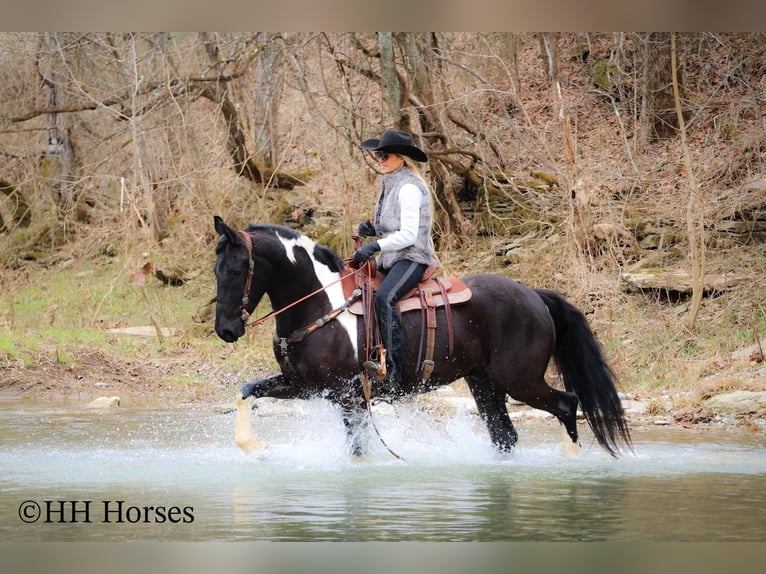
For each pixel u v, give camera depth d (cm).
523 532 543
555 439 934
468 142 1852
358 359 743
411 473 732
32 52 1958
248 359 1481
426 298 759
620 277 1410
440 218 1816
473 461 788
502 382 777
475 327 768
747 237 1497
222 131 1722
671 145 1745
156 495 648
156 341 1608
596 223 1530
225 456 812
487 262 1669
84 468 753
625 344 1338
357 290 755
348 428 765
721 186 1578
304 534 539
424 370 752
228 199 1800
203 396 1295
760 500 631
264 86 1852
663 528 554
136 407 1195
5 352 1443
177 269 1830
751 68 1816
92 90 1930
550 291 821
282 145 1945
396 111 1677
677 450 852
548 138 1831
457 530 548
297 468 752
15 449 853
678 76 1814
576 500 632
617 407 798
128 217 1655
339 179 1720
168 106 1784
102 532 554
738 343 1294
